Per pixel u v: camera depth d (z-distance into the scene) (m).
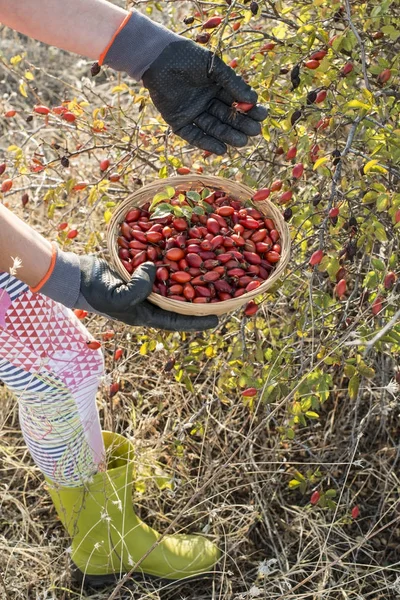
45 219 2.89
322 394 1.83
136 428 2.30
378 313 1.75
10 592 1.96
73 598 1.99
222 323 2.04
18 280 1.63
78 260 1.56
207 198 1.83
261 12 1.99
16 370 1.69
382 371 2.11
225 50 1.92
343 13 1.89
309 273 1.87
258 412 2.25
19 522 2.17
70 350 1.72
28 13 1.58
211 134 1.78
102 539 1.93
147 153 2.20
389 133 1.69
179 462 2.20
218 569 2.02
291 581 2.00
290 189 1.86
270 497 2.16
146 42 1.63
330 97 1.82
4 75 3.74
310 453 2.06
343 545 2.08
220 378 1.99
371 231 1.74
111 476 1.92
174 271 1.65
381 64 1.80
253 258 1.70
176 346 2.04
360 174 1.93
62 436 1.81
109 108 2.25
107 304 1.52
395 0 1.91
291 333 2.04
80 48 1.65
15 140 3.32
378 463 2.19
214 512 1.96
